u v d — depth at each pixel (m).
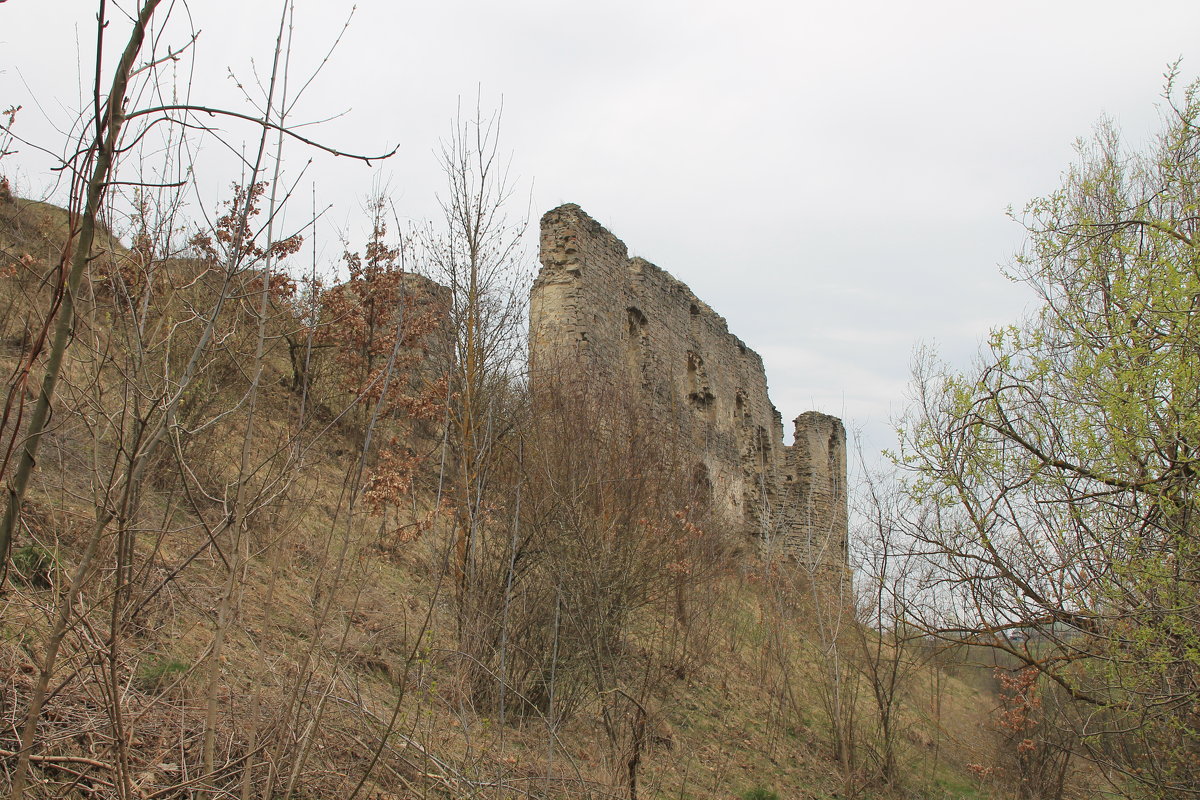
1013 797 11.94
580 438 10.69
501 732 5.88
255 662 5.96
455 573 8.30
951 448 9.23
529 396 10.99
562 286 18.38
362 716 5.69
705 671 11.70
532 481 9.23
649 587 10.57
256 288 7.42
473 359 10.14
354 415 10.89
